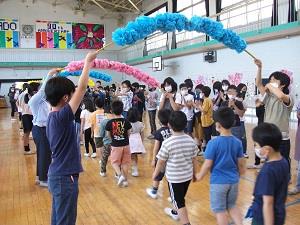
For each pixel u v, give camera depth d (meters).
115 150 4.21
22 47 19.02
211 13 12.59
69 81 2.08
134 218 3.29
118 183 4.29
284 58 8.75
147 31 2.73
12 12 18.73
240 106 5.10
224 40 3.13
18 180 4.70
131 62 18.56
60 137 2.04
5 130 9.87
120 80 20.42
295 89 8.42
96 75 7.15
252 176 4.57
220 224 2.34
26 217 3.38
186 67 13.41
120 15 20.75
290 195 3.79
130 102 7.08
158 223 3.16
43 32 19.33
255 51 9.75
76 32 19.94
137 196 3.93
